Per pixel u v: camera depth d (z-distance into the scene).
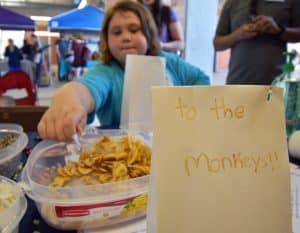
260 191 0.27
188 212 0.25
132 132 0.63
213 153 0.26
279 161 0.28
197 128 0.26
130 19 0.92
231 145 0.27
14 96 1.42
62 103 0.55
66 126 0.51
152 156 0.25
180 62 1.08
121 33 0.92
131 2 0.97
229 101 0.27
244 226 0.27
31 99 1.46
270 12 1.25
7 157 0.52
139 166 0.44
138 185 0.40
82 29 4.30
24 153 0.63
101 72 0.87
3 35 4.94
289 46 1.26
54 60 5.50
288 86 0.70
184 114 0.26
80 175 0.42
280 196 0.28
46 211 0.38
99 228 0.39
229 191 0.26
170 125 0.25
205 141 0.26
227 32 1.44
